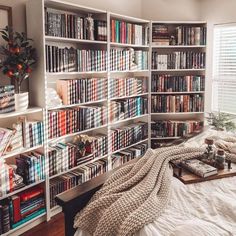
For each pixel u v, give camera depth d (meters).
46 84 2.65
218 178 1.92
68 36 2.82
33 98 2.71
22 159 2.58
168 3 4.09
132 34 3.60
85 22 2.99
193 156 2.13
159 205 1.53
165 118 4.26
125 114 3.63
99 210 1.59
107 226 1.46
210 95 4.21
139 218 1.41
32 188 2.72
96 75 3.39
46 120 2.67
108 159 3.40
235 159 2.17
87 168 3.15
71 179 2.96
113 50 3.34
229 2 3.82
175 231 1.31
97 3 3.42
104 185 1.82
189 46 3.90
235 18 3.79
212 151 2.12
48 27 2.62
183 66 3.95
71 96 2.92
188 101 4.05
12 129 2.42
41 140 2.63
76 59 2.90
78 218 1.63
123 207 1.50
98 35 3.12
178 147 2.23
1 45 2.50
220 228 1.36
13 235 2.52
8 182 2.38
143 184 1.69
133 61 3.72
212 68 4.14
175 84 3.97
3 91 2.29
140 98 3.86
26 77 2.56
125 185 1.72
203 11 4.09
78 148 3.02
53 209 2.82
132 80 3.69
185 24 4.02
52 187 2.78
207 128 3.17
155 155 2.03
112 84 3.38
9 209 2.43
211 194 1.69
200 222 1.37
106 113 3.32
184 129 4.02
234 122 3.97
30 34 2.62
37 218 2.68
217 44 4.09
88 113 3.10
